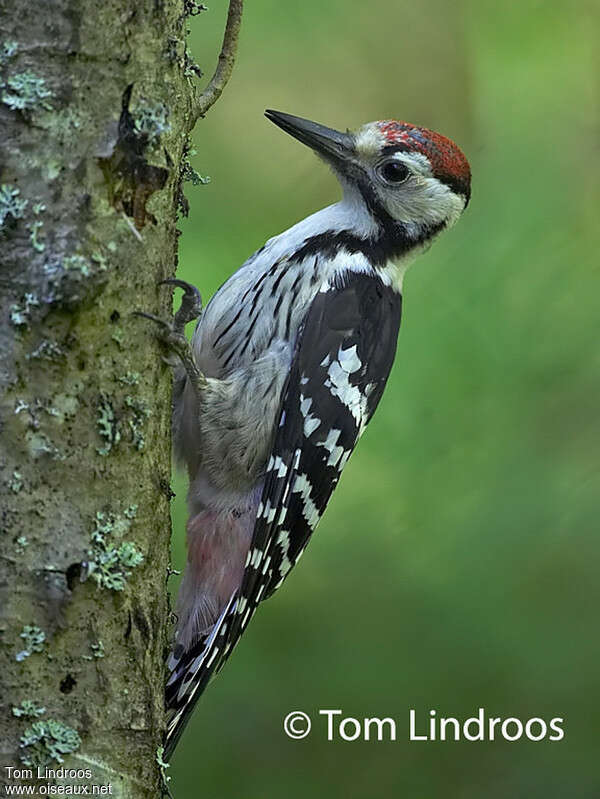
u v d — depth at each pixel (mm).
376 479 11125
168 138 6387
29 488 5945
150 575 6414
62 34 5953
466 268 11680
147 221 6355
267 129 12820
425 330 11398
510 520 10750
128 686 6254
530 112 13195
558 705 10258
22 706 5926
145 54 6199
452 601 10516
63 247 5969
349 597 10734
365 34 13258
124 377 6242
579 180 12711
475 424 11141
